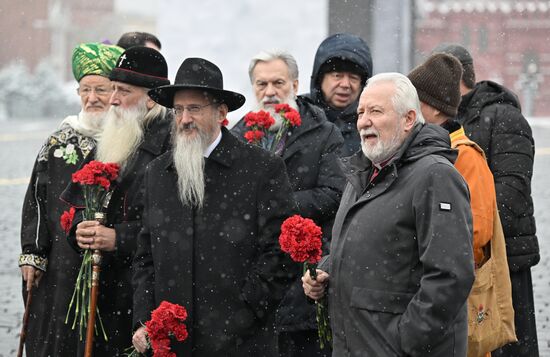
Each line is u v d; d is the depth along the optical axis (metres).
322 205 12.78
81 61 13.27
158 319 10.30
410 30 51.94
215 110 10.94
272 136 13.27
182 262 10.72
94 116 13.17
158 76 12.65
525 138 12.93
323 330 10.58
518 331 12.86
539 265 22.38
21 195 33.28
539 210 29.45
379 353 9.61
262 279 10.73
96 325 12.26
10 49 129.62
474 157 10.95
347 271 9.90
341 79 14.42
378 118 9.88
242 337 10.70
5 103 85.81
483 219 10.73
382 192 9.83
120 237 11.91
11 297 19.62
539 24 125.56
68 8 137.62
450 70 11.39
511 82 126.38
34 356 12.98
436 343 9.50
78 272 12.59
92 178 11.83
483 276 10.79
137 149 12.35
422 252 9.53
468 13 125.31
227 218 10.80
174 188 10.90
